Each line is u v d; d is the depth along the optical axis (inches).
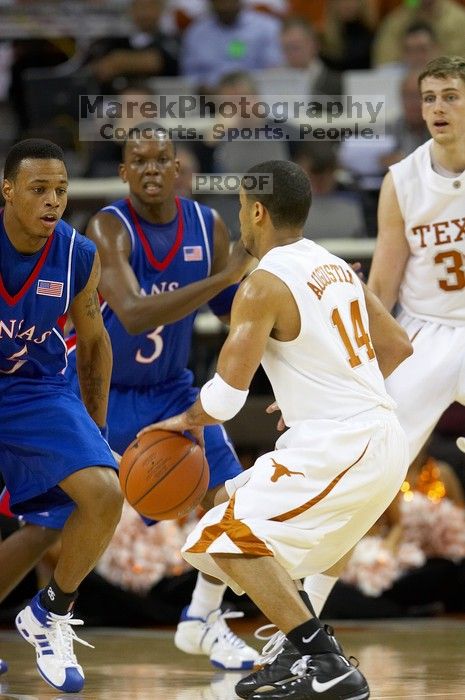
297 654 335.9
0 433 363.6
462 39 944.3
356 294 342.6
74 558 357.4
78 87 841.5
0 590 403.9
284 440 329.7
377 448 322.3
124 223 444.1
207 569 330.6
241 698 343.9
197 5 1082.1
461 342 424.2
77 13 952.3
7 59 970.7
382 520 642.2
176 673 413.7
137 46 933.2
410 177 426.0
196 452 347.9
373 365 337.4
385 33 954.7
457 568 637.9
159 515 345.7
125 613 591.8
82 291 366.0
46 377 370.9
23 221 341.4
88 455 352.8
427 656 447.5
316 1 1061.8
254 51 966.4
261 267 326.6
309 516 316.5
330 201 743.1
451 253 422.3
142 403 451.2
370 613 606.9
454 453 687.7
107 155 795.4
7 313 353.1
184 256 452.4
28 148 340.5
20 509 377.4
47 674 360.8
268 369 333.7
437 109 411.5
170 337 445.7
